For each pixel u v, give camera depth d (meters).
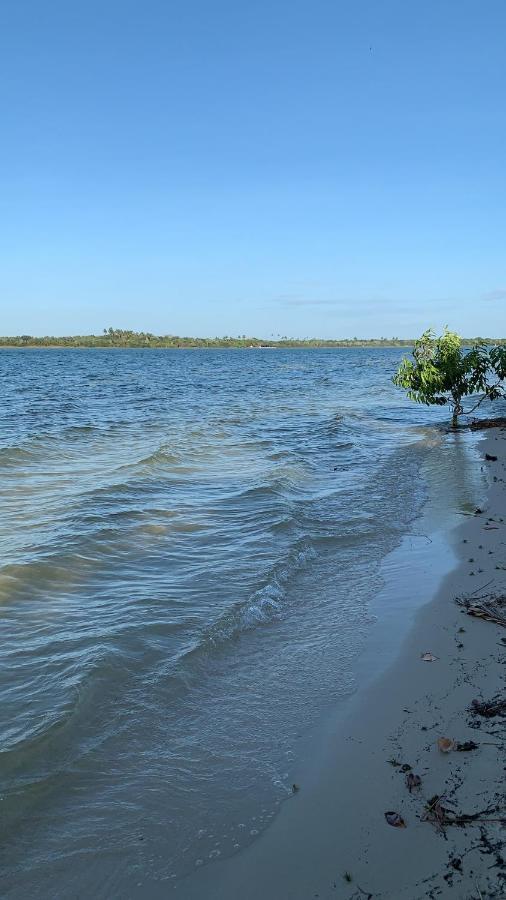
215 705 4.50
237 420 22.89
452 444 16.64
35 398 33.12
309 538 8.24
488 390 18.84
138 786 3.66
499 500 10.12
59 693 4.55
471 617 5.75
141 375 58.84
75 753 3.94
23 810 3.45
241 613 5.93
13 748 3.93
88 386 43.16
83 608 6.06
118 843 3.24
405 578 6.86
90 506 9.68
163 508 9.67
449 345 18.72
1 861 3.12
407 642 5.35
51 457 14.61
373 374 60.56
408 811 3.37
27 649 5.22
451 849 3.07
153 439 17.81
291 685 4.77
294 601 6.37
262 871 3.04
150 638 5.45
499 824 3.18
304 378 53.94
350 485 11.65
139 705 4.47
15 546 7.75
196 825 3.36
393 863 3.03
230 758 3.91
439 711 4.28
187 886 2.97
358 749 3.95
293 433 19.25
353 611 6.08
